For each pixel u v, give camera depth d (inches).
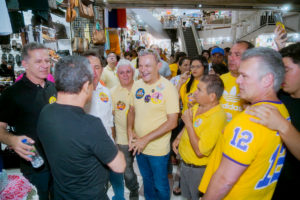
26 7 80.3
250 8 276.2
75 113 37.1
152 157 67.3
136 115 69.3
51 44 129.0
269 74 31.9
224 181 32.7
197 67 88.8
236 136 32.1
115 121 80.5
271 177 35.7
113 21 244.4
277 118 30.2
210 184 34.9
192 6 261.4
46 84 62.5
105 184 43.1
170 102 63.7
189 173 61.4
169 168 102.8
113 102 80.2
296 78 40.5
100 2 193.2
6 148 106.8
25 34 90.0
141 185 98.4
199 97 56.4
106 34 201.6
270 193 38.3
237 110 70.1
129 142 70.2
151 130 66.3
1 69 117.0
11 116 56.5
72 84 36.4
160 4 246.8
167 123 63.3
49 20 96.0
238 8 274.7
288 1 254.7
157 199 76.1
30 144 51.1
